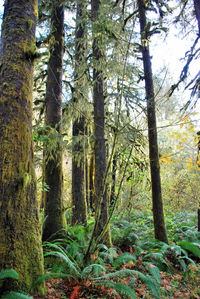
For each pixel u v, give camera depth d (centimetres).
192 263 388
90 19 525
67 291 267
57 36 507
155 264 387
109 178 471
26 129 247
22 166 236
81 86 599
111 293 268
